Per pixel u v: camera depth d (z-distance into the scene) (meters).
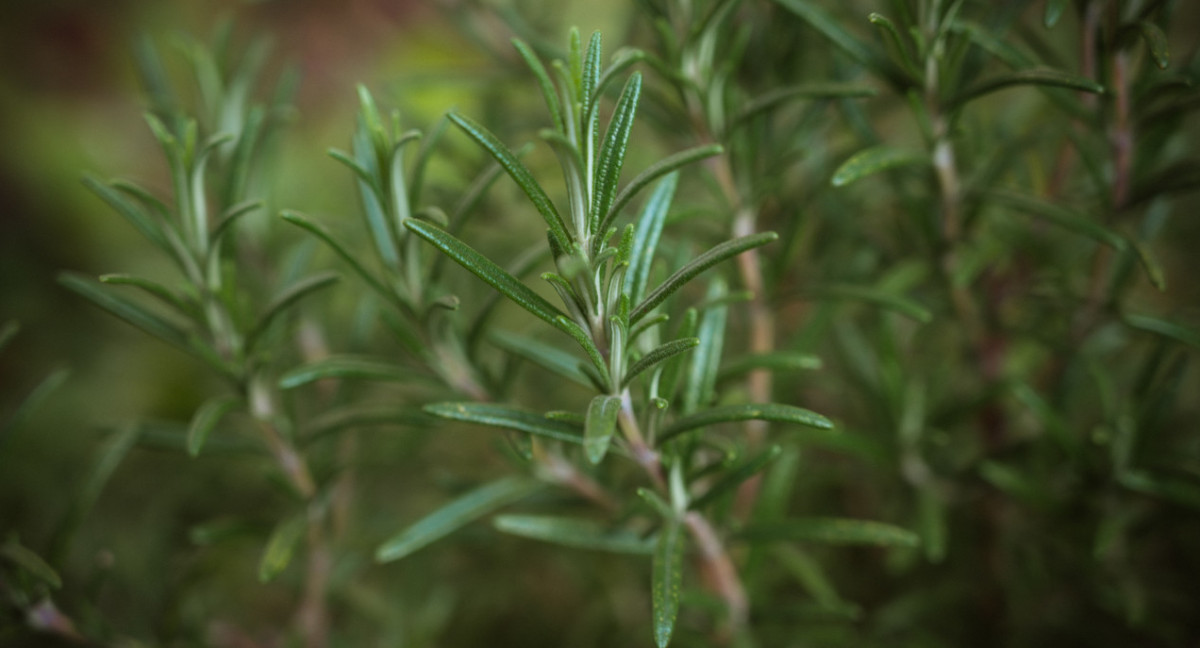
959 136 0.37
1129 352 0.45
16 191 0.76
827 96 0.35
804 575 0.39
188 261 0.36
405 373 0.36
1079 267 0.41
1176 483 0.37
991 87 0.35
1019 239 0.39
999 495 0.42
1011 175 0.42
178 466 0.48
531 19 0.45
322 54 0.77
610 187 0.31
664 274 0.34
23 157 0.77
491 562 0.46
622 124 0.31
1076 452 0.38
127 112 0.77
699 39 0.36
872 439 0.39
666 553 0.33
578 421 0.32
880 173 0.40
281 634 0.46
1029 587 0.41
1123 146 0.37
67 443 0.55
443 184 0.42
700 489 0.37
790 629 0.42
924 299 0.41
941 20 0.35
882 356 0.39
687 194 0.43
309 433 0.37
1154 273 0.35
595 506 0.39
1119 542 0.41
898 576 0.45
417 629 0.43
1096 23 0.36
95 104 0.82
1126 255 0.38
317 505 0.39
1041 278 0.40
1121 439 0.38
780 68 0.39
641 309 0.31
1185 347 0.40
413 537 0.36
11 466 0.49
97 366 0.59
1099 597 0.41
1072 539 0.40
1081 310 0.39
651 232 0.33
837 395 0.45
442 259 0.35
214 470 0.47
